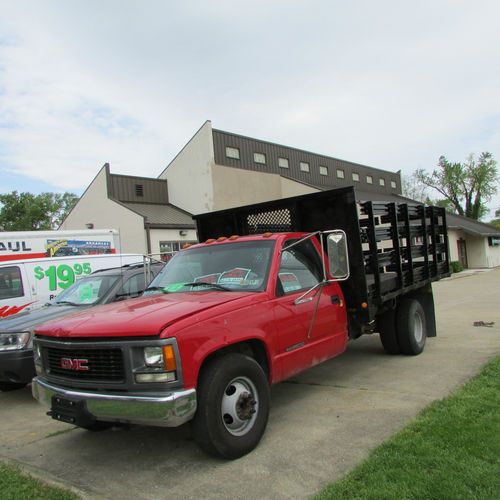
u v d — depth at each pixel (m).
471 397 4.76
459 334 8.56
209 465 3.85
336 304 5.50
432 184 62.19
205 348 3.76
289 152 32.03
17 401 6.48
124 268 8.03
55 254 14.05
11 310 9.23
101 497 3.46
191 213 26.14
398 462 3.48
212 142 26.00
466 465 3.35
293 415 4.89
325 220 6.06
